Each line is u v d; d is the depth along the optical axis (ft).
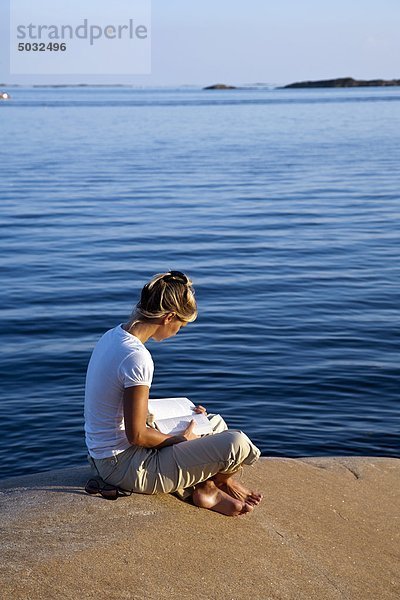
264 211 72.28
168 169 109.19
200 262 51.24
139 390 13.26
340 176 99.50
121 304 41.09
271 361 32.35
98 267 49.78
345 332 36.29
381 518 15.75
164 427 14.20
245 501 14.71
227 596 12.17
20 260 51.80
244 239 58.95
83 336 35.76
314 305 40.91
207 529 13.74
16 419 26.86
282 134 186.60
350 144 151.53
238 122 240.94
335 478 17.04
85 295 42.88
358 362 32.27
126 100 638.12
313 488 16.34
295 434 25.96
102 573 12.07
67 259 52.11
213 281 45.98
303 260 51.78
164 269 49.14
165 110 348.59
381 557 14.35
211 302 41.39
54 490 14.42
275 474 16.66
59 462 24.06
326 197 81.25
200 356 32.83
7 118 274.57
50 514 13.51
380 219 67.46
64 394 28.99
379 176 98.84
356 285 45.14
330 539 14.55
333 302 41.52
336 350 33.81
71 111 347.97
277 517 14.80
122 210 73.36
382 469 17.83
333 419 27.14
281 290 43.98
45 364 31.99
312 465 17.57
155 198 81.46
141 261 51.55
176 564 12.62
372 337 35.58
